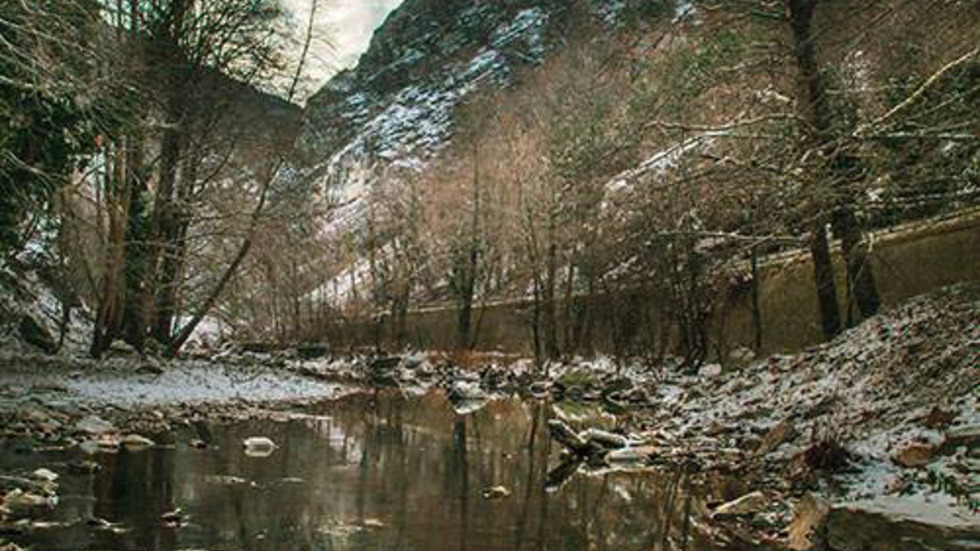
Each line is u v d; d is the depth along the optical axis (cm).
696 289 2784
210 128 2497
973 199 1110
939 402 1113
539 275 4147
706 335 2873
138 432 1363
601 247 3259
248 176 2691
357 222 5569
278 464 1177
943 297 1691
